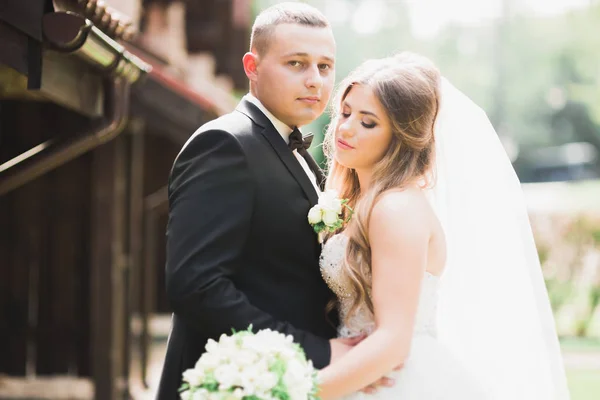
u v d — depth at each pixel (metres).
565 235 17.28
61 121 8.27
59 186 8.30
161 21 10.51
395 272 3.19
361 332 3.36
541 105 38.53
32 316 8.27
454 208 3.75
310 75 3.29
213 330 3.06
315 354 3.12
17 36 4.14
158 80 7.07
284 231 3.24
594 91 37.97
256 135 3.25
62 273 8.28
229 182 3.12
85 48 4.38
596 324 16.98
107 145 7.49
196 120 7.52
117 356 7.52
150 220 10.34
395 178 3.35
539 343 3.71
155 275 12.27
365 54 41.50
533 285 3.74
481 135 3.79
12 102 8.25
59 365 8.25
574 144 37.16
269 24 3.32
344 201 3.43
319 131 27.31
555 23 38.00
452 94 3.79
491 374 3.70
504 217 3.76
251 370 2.77
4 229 8.30
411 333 3.18
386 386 3.27
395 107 3.36
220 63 11.99
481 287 3.72
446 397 3.32
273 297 3.24
